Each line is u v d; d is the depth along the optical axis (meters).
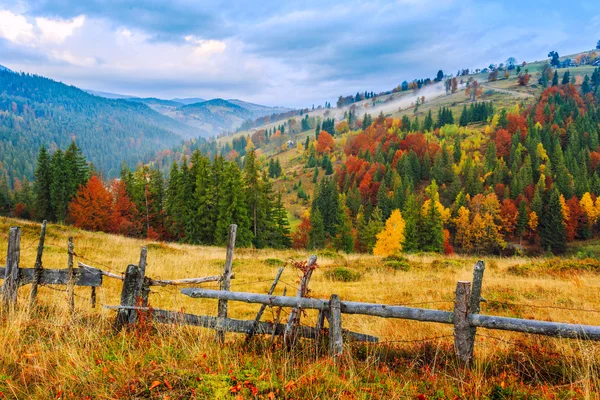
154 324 6.37
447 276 16.81
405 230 66.06
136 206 58.53
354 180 136.62
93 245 22.22
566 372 5.15
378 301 11.51
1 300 7.26
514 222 96.31
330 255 24.30
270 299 5.93
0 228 23.23
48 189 60.22
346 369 5.04
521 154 139.00
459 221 94.12
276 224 62.69
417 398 4.32
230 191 49.50
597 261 18.42
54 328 6.19
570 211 94.06
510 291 12.53
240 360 5.28
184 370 4.70
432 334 7.30
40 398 4.26
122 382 4.48
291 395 4.24
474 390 4.44
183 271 16.52
